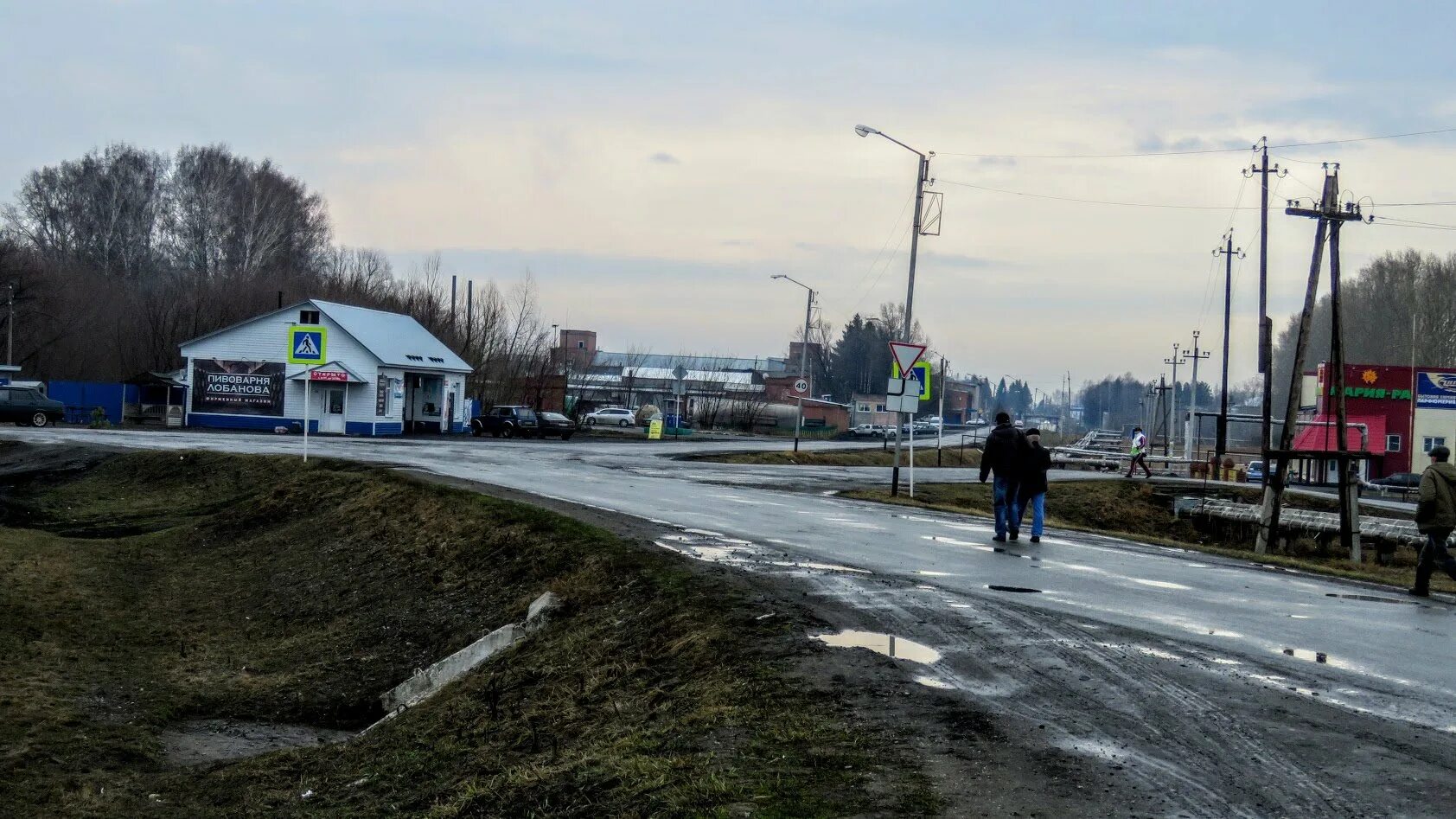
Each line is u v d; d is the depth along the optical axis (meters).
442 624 15.36
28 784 10.41
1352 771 6.50
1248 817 5.73
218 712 13.25
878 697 8.06
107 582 20.20
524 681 11.10
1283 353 123.50
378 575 18.83
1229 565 17.91
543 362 85.25
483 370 80.62
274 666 15.18
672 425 85.69
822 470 41.16
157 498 30.78
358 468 29.20
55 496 31.66
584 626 12.31
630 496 24.67
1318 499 45.47
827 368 150.88
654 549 15.21
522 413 63.72
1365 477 65.88
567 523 17.67
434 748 9.65
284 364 59.09
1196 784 6.25
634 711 8.88
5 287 68.88
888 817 5.70
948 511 25.94
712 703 8.32
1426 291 91.75
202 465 32.97
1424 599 14.56
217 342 59.59
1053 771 6.45
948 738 7.11
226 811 9.25
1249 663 9.38
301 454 35.00
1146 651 9.70
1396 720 7.64
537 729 9.22
